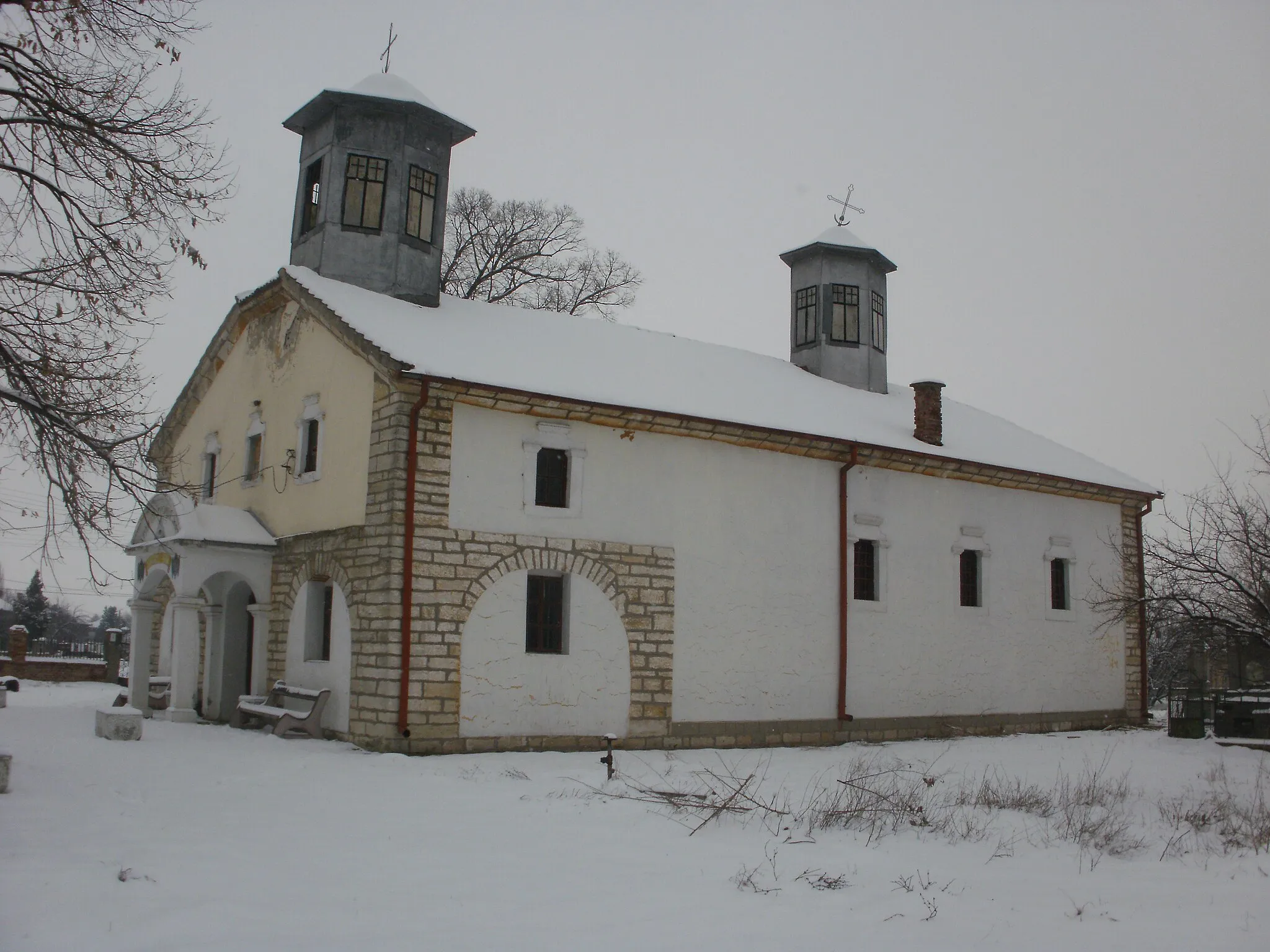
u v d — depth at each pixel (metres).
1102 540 26.09
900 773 15.53
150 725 17.94
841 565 20.91
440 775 13.50
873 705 21.11
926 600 22.31
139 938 6.23
